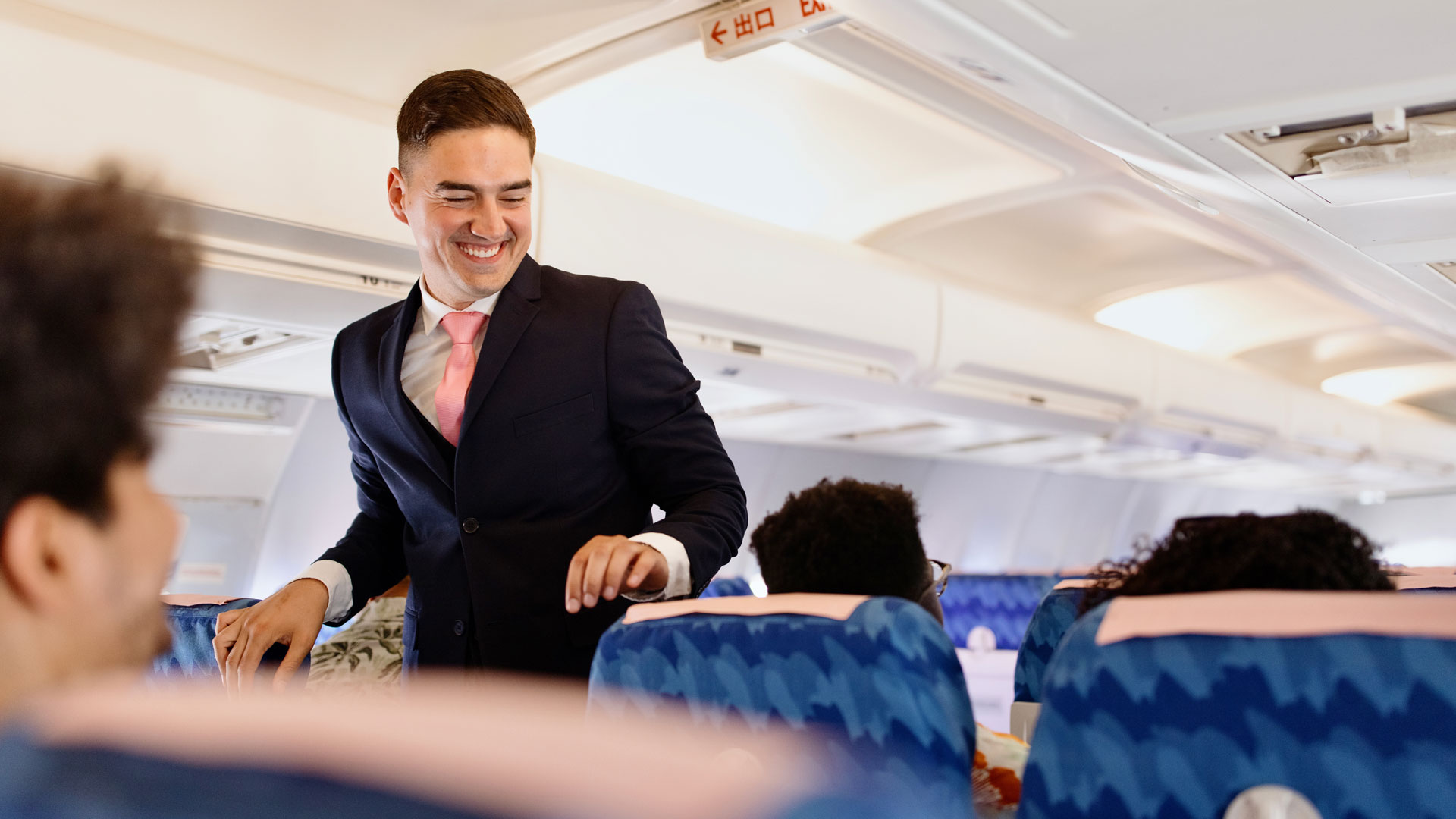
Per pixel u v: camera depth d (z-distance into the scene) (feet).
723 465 5.24
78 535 1.20
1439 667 2.37
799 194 15.62
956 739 3.21
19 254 1.12
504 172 4.73
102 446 1.19
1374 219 11.49
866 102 12.90
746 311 13.94
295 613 5.22
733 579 16.92
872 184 15.42
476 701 0.92
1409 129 9.10
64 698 0.95
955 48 7.65
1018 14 7.08
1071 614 5.48
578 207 11.87
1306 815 2.50
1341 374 30.12
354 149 9.49
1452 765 2.35
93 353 1.15
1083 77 8.05
